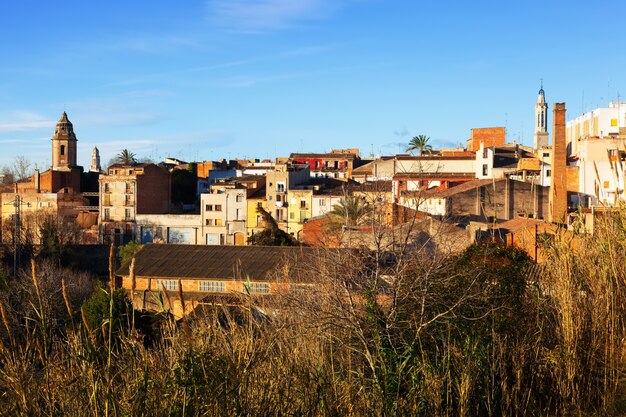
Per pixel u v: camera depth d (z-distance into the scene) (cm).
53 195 10106
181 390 1265
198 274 4494
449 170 9556
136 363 1309
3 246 6812
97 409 1183
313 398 1453
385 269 2033
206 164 11931
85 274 6097
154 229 9431
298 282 2388
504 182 7075
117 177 9606
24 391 1201
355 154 12425
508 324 1800
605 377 1476
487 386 1586
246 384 1305
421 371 1631
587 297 1591
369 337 1797
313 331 1770
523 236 2736
